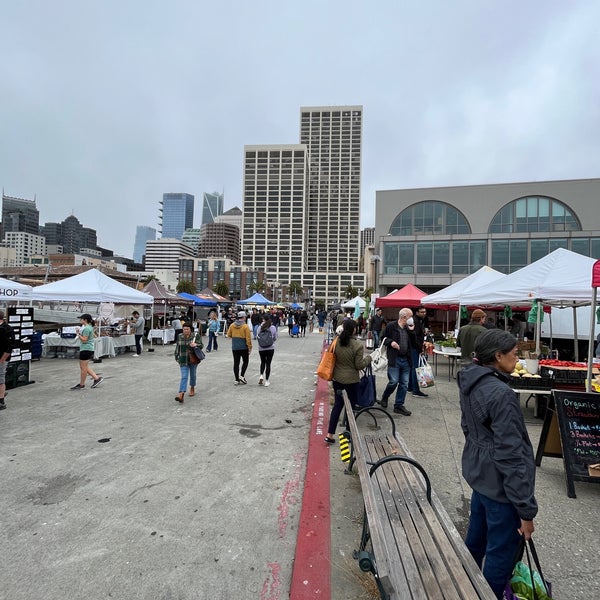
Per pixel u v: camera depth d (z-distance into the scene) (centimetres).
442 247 4022
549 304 878
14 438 503
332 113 17762
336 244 17612
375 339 1516
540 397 613
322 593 237
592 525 316
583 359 1177
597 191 3672
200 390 801
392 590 175
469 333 640
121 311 2305
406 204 4175
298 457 454
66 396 734
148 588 239
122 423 571
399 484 320
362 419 607
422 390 817
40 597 230
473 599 179
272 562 267
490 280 1045
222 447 481
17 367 812
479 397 208
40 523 309
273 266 16338
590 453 373
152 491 365
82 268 3288
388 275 4141
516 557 201
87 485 375
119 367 1083
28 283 2947
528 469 190
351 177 17675
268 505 344
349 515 327
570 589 242
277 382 906
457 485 379
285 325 3969
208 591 238
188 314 2820
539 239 3769
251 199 16550
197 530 303
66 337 1307
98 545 281
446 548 224
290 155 16375
